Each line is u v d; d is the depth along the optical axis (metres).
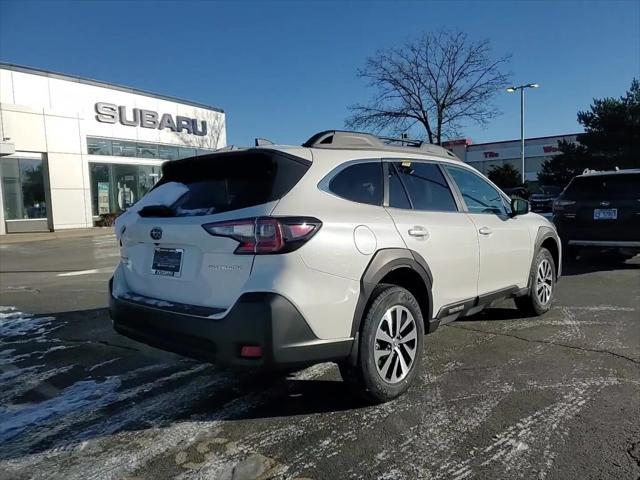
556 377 4.27
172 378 4.45
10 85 22.73
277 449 3.21
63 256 14.82
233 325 3.16
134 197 28.06
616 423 3.45
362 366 3.61
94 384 4.34
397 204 4.11
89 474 2.97
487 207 5.27
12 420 3.67
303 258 3.25
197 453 3.18
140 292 3.93
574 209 10.12
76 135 24.69
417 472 2.92
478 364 4.61
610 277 8.87
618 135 40.53
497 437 3.29
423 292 4.17
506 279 5.35
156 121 28.98
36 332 6.00
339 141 4.06
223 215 3.37
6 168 22.64
